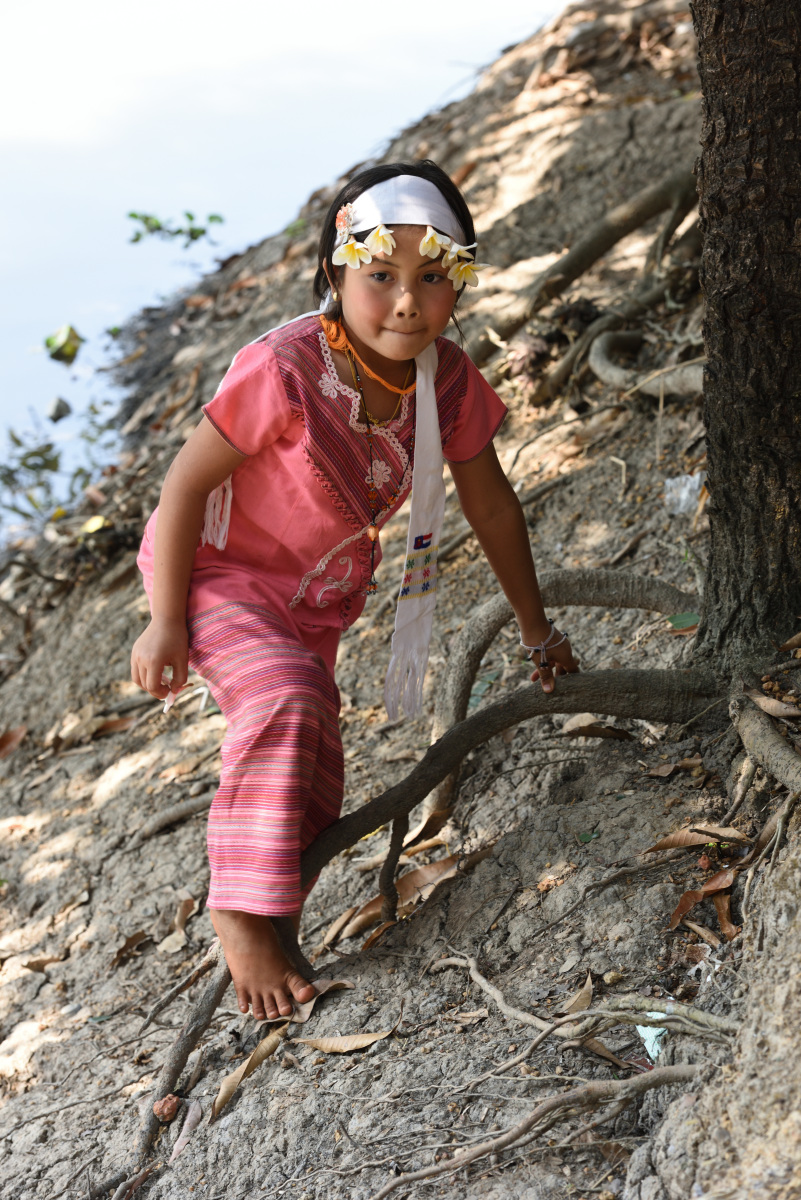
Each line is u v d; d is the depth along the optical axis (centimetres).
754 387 199
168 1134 193
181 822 297
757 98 184
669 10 566
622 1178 147
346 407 187
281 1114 181
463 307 452
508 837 222
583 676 222
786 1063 135
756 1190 125
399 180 175
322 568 205
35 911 289
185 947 255
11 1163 204
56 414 649
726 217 192
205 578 201
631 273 427
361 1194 158
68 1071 228
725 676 218
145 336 728
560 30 616
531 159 521
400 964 206
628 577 246
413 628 209
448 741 219
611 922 190
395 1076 178
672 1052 159
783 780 186
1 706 404
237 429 185
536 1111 149
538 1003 181
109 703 373
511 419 388
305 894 206
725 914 181
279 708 186
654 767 221
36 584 485
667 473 322
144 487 482
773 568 211
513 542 213
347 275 179
